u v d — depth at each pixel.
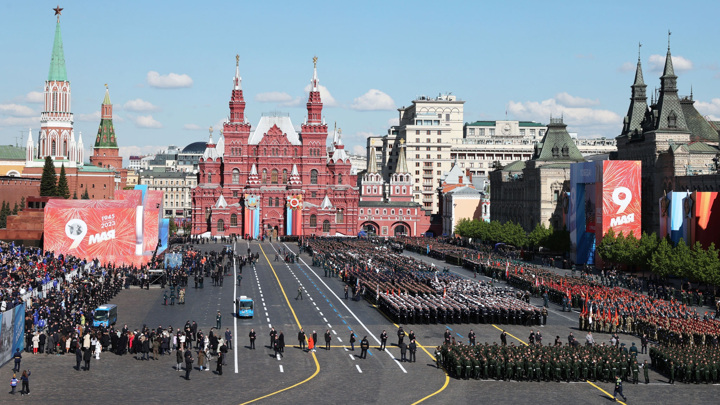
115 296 118.94
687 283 125.69
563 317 106.88
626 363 73.06
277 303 116.25
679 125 173.62
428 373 74.44
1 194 196.12
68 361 77.00
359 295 123.62
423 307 100.19
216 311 106.81
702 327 85.25
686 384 72.12
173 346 83.81
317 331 94.56
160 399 63.62
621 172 158.62
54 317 85.44
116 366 75.25
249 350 83.56
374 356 81.50
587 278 135.88
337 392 66.81
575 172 171.38
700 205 135.50
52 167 197.50
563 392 68.56
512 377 73.38
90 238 136.88
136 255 139.00
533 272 139.25
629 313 96.94
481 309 101.38
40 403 61.72
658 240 148.12
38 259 119.19
